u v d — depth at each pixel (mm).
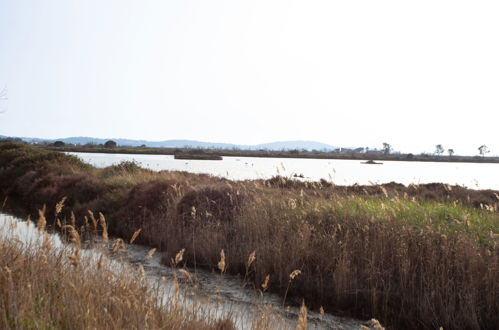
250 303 6582
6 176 22438
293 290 7234
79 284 3959
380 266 7141
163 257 8914
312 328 5945
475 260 6336
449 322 5953
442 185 17516
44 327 3250
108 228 11930
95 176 17812
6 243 5133
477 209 10023
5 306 3604
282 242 8102
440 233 7277
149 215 11844
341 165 97250
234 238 9109
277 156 166000
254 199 10844
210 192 11266
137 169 20203
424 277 6527
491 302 5961
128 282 4668
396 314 6359
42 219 4277
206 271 8375
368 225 7961
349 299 6828
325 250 7723
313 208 9469
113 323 3361
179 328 3852
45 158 24109
